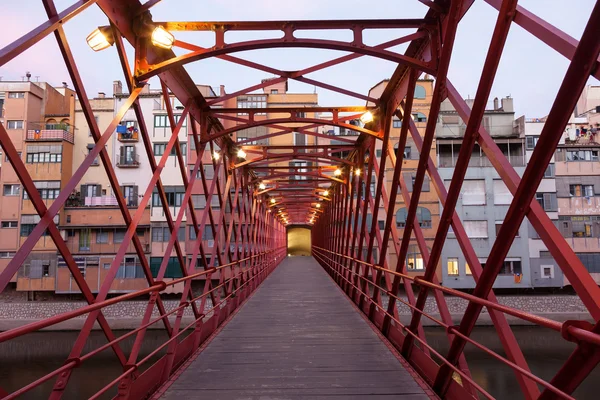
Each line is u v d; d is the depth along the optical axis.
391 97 7.68
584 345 2.14
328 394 4.59
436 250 4.61
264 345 6.89
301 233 52.47
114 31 4.64
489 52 3.31
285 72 6.56
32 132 26.16
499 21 3.16
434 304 22.88
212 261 8.30
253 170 15.30
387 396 4.52
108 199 26.58
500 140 26.33
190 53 5.25
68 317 2.78
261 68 6.54
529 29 2.92
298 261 32.47
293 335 7.62
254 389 4.75
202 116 8.07
